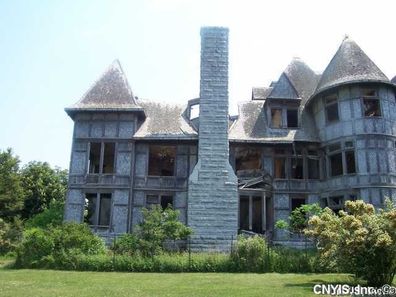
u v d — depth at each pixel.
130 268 17.08
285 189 26.36
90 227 25.12
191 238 22.77
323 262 13.37
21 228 26.95
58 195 44.62
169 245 20.55
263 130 27.55
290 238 24.41
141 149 26.80
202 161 24.09
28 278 13.81
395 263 11.55
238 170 27.02
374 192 23.31
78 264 17.44
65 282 12.75
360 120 24.42
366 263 11.64
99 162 26.89
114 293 10.31
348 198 24.19
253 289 11.20
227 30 26.25
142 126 27.48
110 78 28.20
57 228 19.52
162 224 20.08
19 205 35.88
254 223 28.72
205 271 17.00
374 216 11.95
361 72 25.06
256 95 31.11
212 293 10.38
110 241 24.59
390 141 24.39
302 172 27.53
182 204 26.03
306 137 26.80
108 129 26.56
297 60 31.98
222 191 23.66
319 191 26.25
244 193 24.97
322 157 26.62
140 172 26.42
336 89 25.62
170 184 26.33
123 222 25.25
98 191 25.80
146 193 26.14
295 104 27.97
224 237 22.97
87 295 9.96
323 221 12.60
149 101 29.67
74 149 26.33
